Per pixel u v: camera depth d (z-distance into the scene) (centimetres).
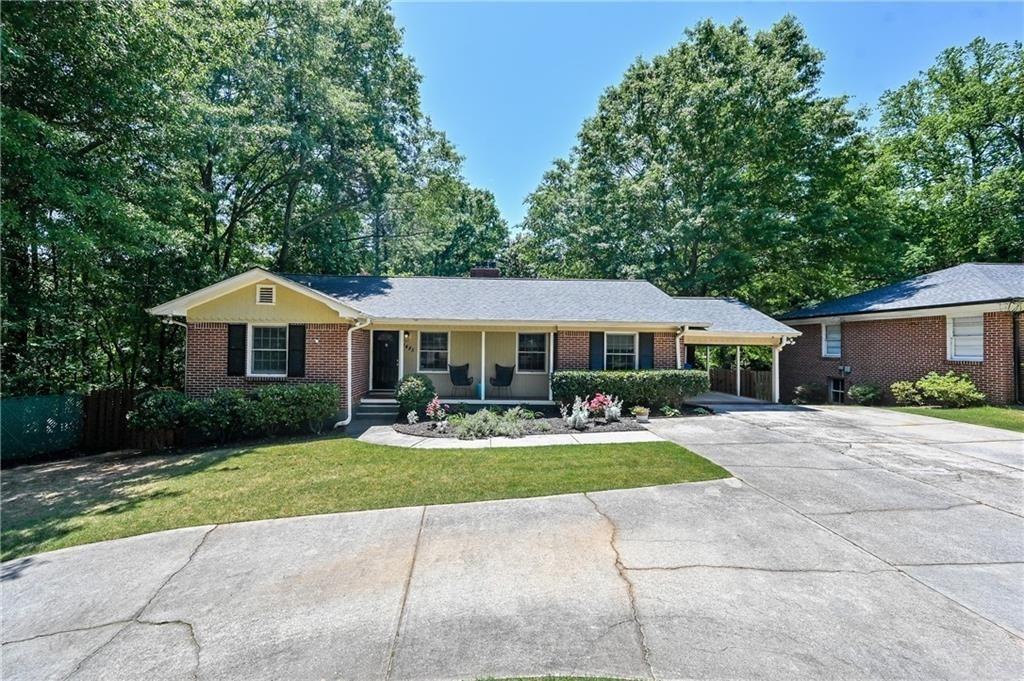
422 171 2062
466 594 370
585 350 1347
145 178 1064
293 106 1568
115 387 1170
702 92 1950
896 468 696
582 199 2527
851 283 2266
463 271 3975
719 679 270
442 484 657
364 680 277
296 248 1950
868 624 321
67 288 1204
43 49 812
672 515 524
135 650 313
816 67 2083
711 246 2144
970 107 2141
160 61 927
